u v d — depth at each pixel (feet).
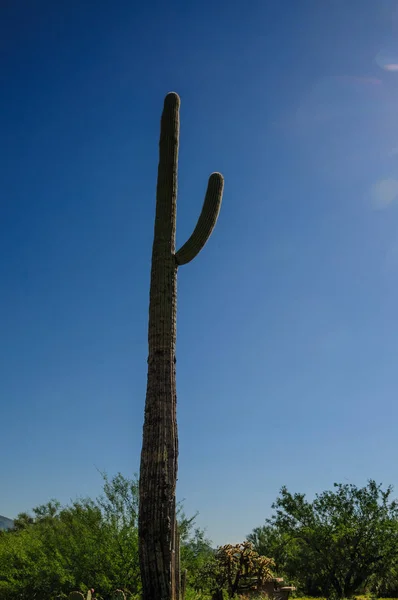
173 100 31.89
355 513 79.87
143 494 24.39
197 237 29.45
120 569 47.65
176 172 31.22
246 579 49.83
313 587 83.20
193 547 52.49
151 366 26.84
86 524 51.49
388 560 77.15
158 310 27.89
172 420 25.79
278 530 87.30
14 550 54.65
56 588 49.65
